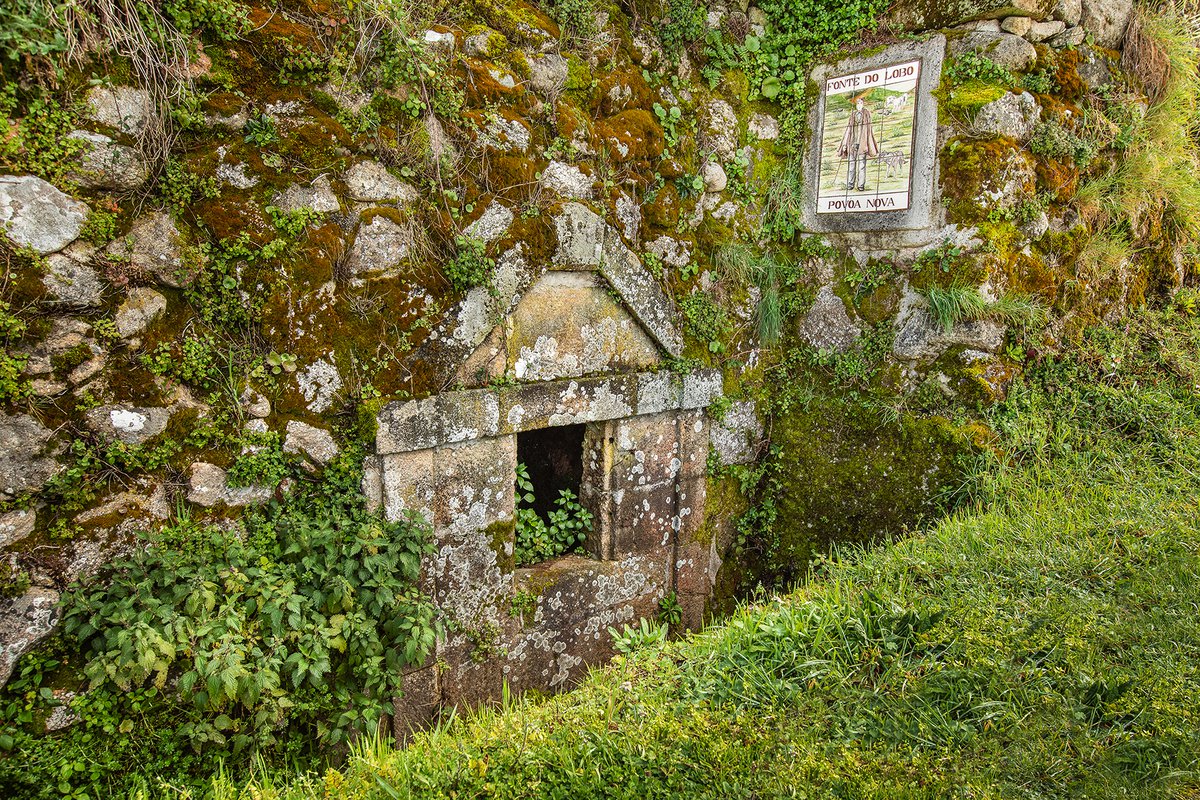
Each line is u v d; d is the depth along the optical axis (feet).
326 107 10.70
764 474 17.56
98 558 9.13
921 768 7.91
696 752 8.55
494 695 13.60
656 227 15.12
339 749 10.80
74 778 8.77
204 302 9.93
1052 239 15.03
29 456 8.59
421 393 11.87
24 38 8.02
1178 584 10.44
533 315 13.29
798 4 16.24
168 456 9.73
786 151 16.93
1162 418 15.29
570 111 13.33
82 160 8.70
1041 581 10.78
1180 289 18.67
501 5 12.59
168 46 9.21
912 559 11.96
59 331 8.74
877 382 15.69
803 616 10.89
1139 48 16.38
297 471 10.94
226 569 9.70
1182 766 7.61
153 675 9.25
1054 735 8.17
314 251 10.68
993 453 13.91
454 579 12.79
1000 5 13.80
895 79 14.93
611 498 15.30
